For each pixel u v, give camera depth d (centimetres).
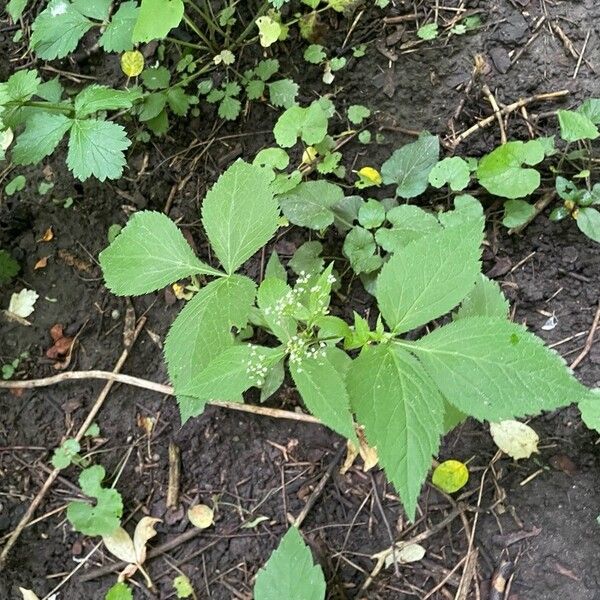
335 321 33
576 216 41
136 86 49
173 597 40
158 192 49
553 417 40
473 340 29
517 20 47
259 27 47
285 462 42
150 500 42
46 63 53
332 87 48
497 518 39
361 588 38
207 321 33
